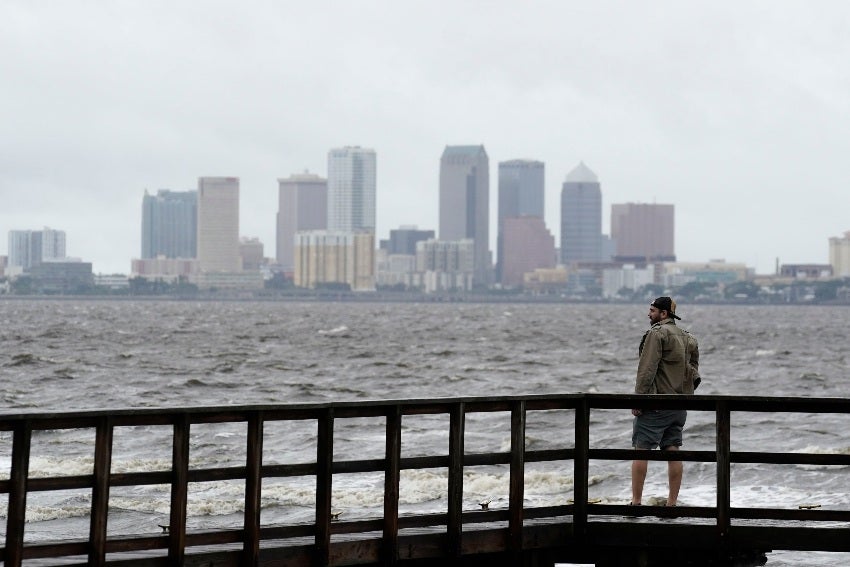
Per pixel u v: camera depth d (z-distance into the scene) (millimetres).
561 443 59938
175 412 20781
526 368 129500
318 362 136125
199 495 41094
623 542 25641
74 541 20094
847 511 25438
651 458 25750
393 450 23141
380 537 23344
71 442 55656
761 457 25453
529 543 25062
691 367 27391
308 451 55062
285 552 22203
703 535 25531
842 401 25109
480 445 57625
